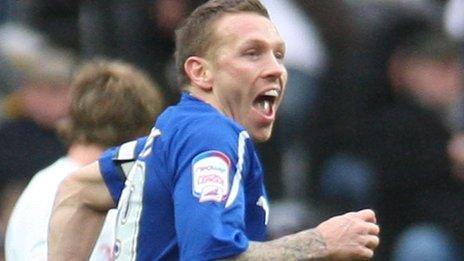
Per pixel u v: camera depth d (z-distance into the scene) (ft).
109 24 77.30
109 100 46.11
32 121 71.56
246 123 35.55
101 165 37.83
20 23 80.64
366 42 79.05
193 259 33.32
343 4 81.30
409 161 75.05
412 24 78.64
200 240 33.30
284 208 70.38
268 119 35.63
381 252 74.18
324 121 77.92
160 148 35.04
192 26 35.94
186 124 34.78
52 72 71.56
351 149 76.59
